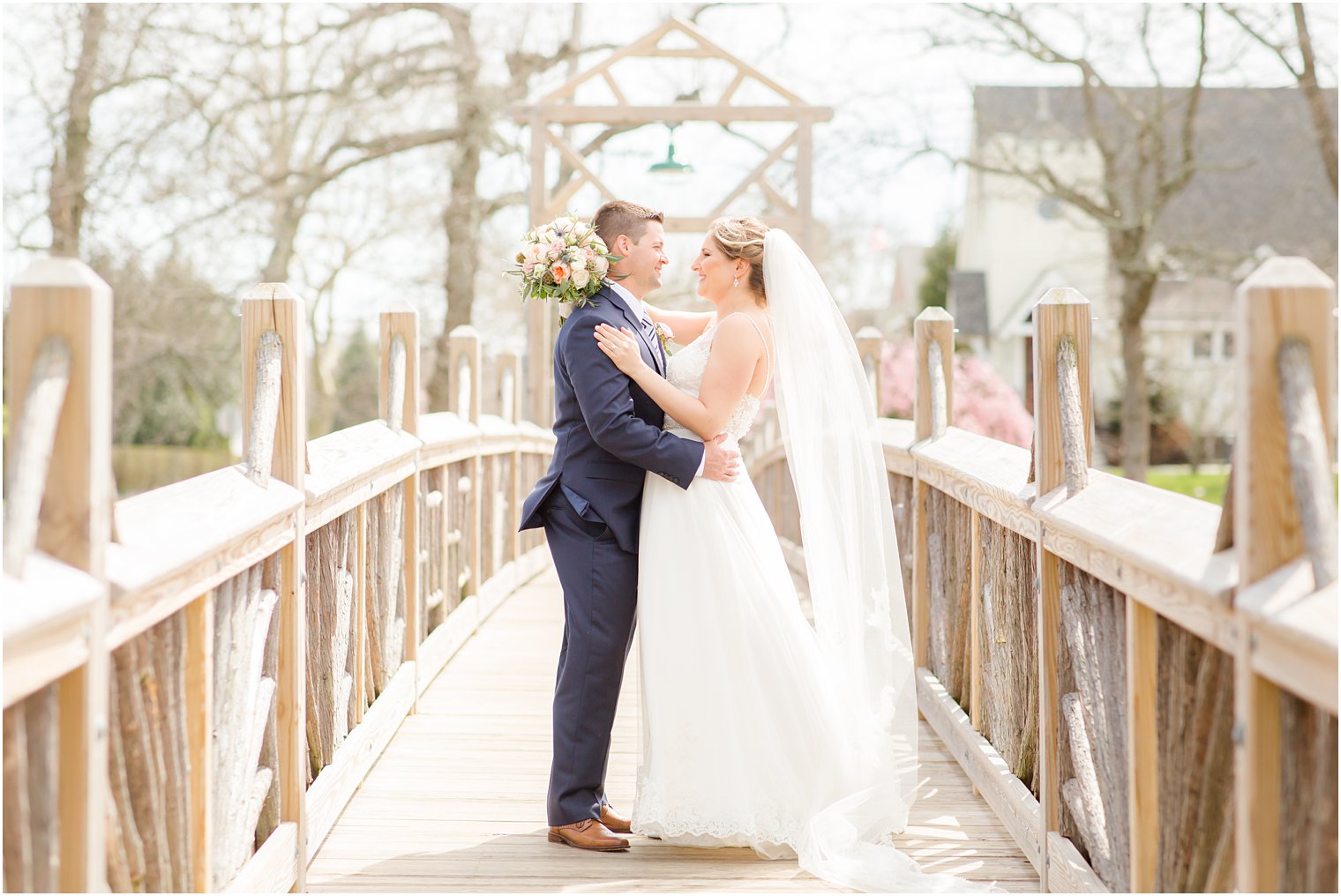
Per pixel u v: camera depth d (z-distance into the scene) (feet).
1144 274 51.70
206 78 43.37
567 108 27.22
